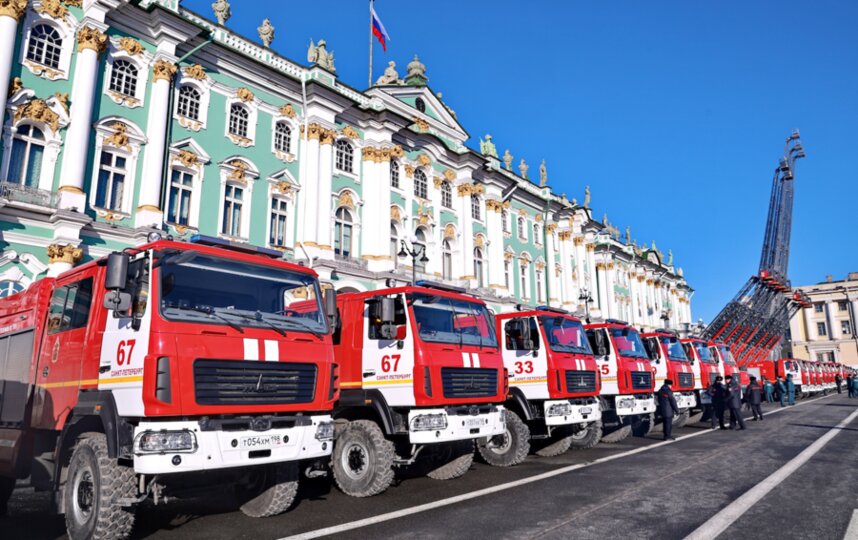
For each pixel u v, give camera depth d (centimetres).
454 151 3316
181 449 618
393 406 960
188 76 2177
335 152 2673
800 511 752
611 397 1577
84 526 650
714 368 2292
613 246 5281
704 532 655
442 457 1070
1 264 1639
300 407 731
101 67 1936
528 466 1199
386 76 3312
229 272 746
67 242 1731
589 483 966
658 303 6381
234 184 2283
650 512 753
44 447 805
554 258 4209
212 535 698
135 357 641
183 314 668
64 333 787
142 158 2005
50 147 1780
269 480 788
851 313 8612
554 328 1348
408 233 2942
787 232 6462
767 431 1806
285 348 734
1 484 852
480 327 1103
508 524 708
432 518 751
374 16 3106
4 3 1697
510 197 3847
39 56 1814
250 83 2386
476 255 3441
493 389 1060
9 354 913
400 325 984
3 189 1652
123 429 638
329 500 895
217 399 655
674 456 1277
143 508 855
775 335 4509
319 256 2430
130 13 2009
